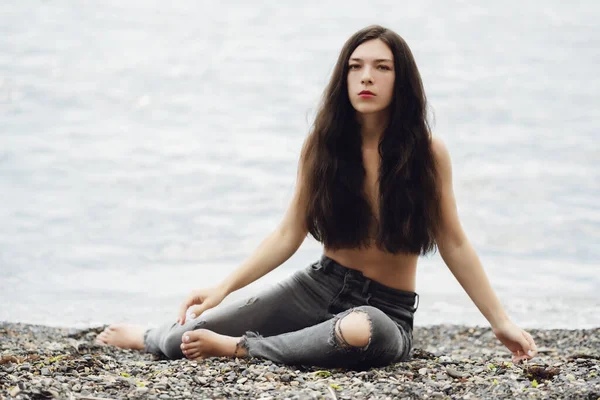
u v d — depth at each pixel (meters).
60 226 10.43
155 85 22.25
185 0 35.62
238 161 14.58
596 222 10.72
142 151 15.34
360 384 3.42
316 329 3.80
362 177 4.01
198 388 3.33
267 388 3.34
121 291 7.39
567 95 20.81
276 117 18.72
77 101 20.00
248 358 3.93
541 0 36.16
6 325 5.60
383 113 4.01
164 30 30.19
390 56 3.92
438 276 7.74
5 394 3.05
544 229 10.34
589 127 17.44
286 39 28.94
